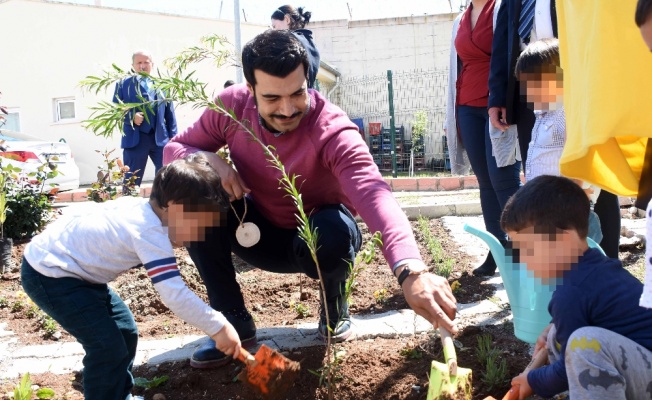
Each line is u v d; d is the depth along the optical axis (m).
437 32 18.56
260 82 2.96
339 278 3.42
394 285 4.77
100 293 2.84
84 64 17.81
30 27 17.69
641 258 4.98
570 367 2.21
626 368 2.14
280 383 2.63
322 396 2.99
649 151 2.53
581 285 2.32
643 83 2.05
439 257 5.38
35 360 3.67
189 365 3.45
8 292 5.26
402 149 17.14
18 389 2.99
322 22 18.95
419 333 3.63
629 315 2.23
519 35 3.97
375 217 2.77
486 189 4.87
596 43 2.09
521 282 2.93
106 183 7.64
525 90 3.50
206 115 3.54
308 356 3.39
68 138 17.95
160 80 2.97
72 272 2.74
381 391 2.98
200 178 2.71
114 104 3.15
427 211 7.90
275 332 3.82
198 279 5.26
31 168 11.04
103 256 2.73
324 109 3.25
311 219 3.45
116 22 17.78
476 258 5.50
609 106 2.06
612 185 2.59
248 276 5.31
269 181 3.40
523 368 3.03
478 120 4.86
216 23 18.41
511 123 4.12
